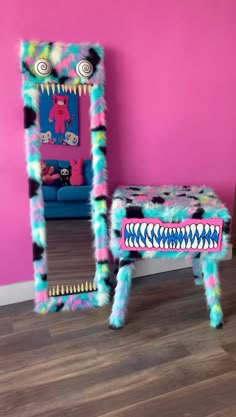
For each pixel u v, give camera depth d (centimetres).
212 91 237
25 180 201
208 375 154
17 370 156
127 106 217
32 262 213
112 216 177
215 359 164
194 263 233
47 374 154
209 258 183
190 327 189
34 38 186
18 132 193
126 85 214
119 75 210
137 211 174
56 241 219
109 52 204
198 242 178
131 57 210
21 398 141
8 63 184
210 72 233
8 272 209
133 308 207
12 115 190
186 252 180
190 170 247
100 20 198
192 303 213
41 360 162
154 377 153
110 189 228
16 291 211
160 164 237
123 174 229
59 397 142
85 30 196
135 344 174
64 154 202
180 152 240
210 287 186
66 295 204
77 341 176
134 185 232
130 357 165
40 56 178
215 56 231
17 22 181
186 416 133
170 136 234
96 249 205
